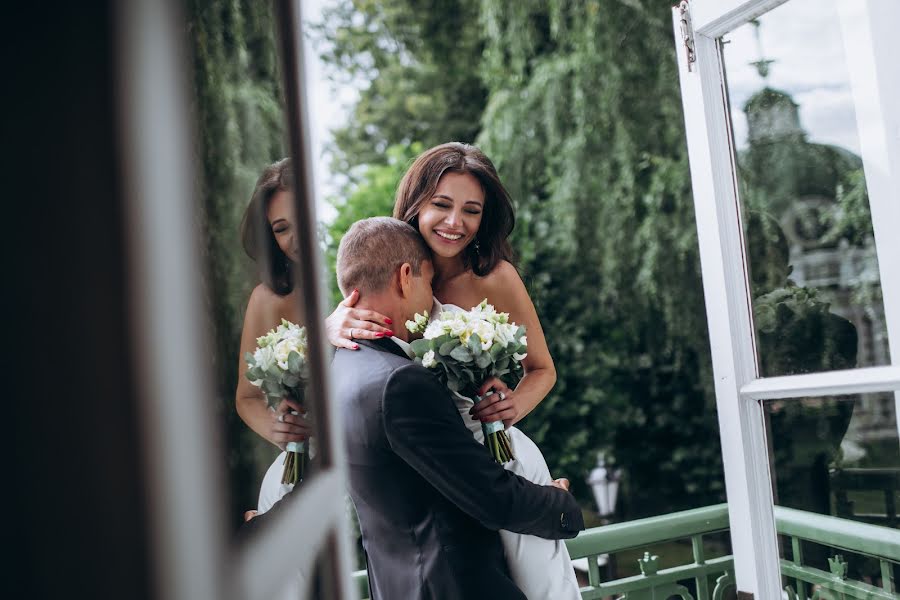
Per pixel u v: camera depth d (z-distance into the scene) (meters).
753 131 1.77
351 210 6.57
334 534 0.65
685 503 6.23
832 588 1.64
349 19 7.62
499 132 6.00
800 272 1.69
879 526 1.56
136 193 0.19
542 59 6.00
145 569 0.18
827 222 1.64
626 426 6.26
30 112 0.18
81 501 0.18
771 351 1.75
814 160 1.66
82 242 0.18
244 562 0.28
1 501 0.18
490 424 1.82
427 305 1.87
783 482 1.74
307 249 0.70
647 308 5.81
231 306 0.41
